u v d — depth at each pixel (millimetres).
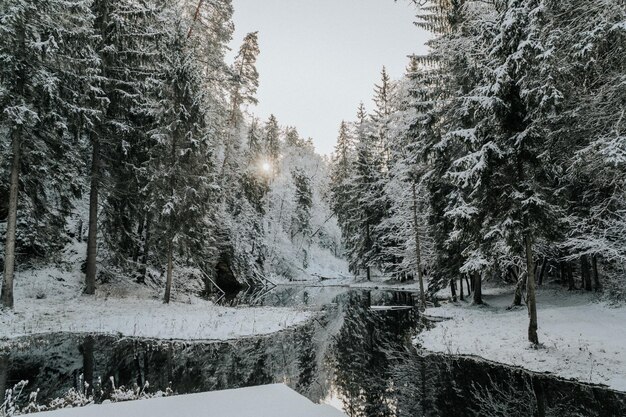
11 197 15086
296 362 12250
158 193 19656
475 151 13078
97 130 18375
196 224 21109
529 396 8758
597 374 9453
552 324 14039
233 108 35781
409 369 11344
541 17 10078
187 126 20391
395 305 25828
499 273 25656
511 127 12438
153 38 20078
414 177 25109
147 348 12844
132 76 20453
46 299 16859
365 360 12516
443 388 9570
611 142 8438
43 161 16453
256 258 44875
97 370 10383
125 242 22203
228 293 34750
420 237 28172
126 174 20156
